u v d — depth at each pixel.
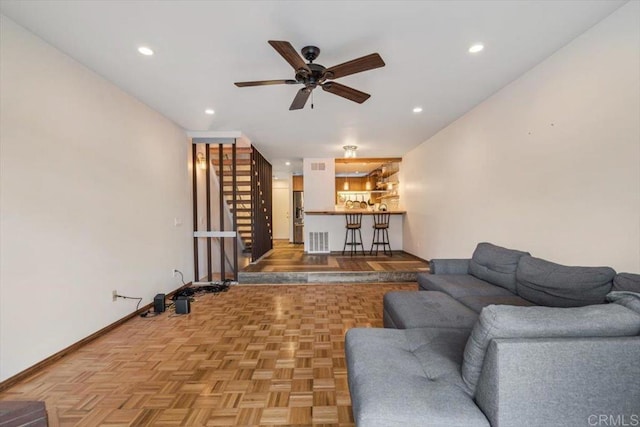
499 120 3.15
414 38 2.18
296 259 5.82
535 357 0.99
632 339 1.02
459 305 2.24
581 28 2.09
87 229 2.57
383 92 3.15
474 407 1.08
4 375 1.89
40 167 2.15
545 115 2.52
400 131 4.66
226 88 2.99
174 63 2.50
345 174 9.00
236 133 4.59
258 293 4.05
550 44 2.29
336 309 3.37
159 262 3.72
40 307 2.13
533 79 2.65
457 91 3.16
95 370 2.10
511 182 2.98
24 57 2.03
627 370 1.01
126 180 3.10
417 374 1.30
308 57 2.28
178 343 2.53
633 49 1.82
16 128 1.99
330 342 2.53
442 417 1.03
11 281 1.94
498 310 1.09
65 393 1.84
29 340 2.05
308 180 6.74
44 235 2.17
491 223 3.33
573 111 2.25
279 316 3.17
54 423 1.54
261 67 2.58
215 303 3.63
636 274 1.67
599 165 2.05
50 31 2.06
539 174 2.60
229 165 5.86
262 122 4.13
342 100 3.34
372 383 1.22
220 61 2.47
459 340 1.62
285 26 2.01
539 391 0.99
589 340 1.01
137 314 3.24
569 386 1.00
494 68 2.66
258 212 5.96
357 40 2.19
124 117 3.06
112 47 2.26
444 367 1.34
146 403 1.74
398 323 2.09
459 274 3.13
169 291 3.95
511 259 2.58
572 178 2.27
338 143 5.42
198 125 4.25
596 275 1.80
